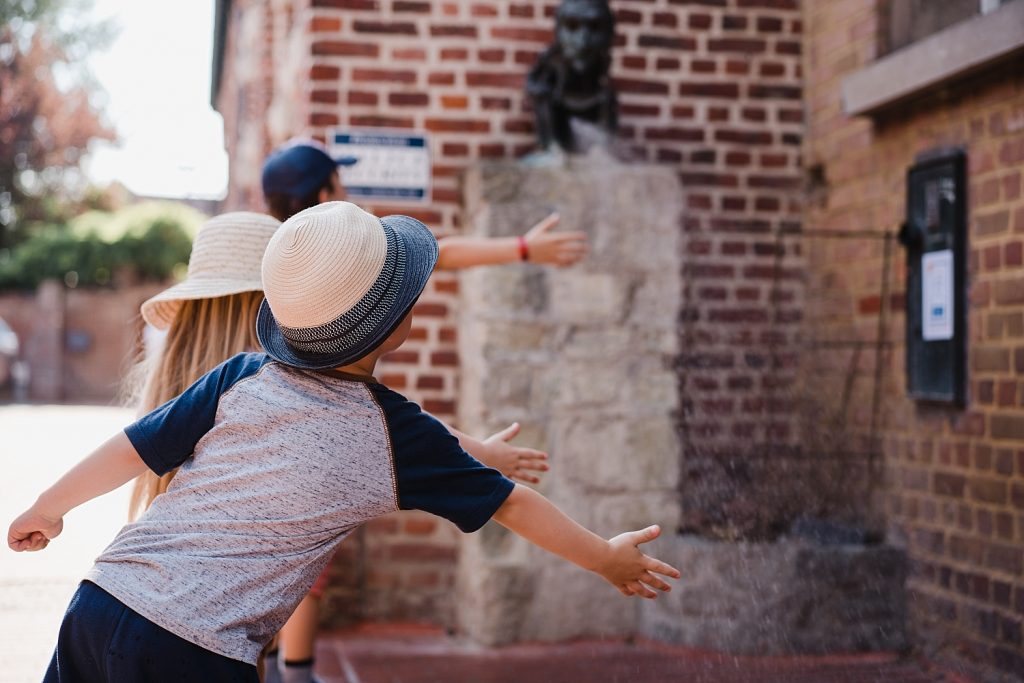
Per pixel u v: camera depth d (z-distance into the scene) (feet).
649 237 17.16
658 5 18.67
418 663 15.56
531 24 18.17
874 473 16.65
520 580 16.52
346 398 7.02
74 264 86.69
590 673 14.93
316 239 6.73
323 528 6.91
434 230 17.92
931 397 15.17
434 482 7.01
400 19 17.89
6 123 114.52
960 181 14.69
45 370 84.74
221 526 6.87
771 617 15.70
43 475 33.30
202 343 9.07
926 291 15.39
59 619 17.25
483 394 16.46
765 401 18.48
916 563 15.66
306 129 17.83
